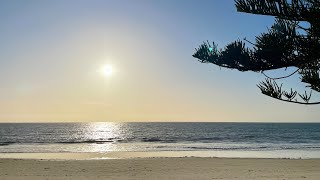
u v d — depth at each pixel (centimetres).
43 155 3662
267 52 699
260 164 2664
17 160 2852
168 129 14175
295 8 667
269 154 3794
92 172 2230
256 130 12962
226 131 11838
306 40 682
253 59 718
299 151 4228
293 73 716
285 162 2792
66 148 4822
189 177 2031
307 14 661
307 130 13188
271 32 704
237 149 4550
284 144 5641
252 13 700
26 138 7619
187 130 12850
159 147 4953
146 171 2280
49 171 2259
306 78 705
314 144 5631
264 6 685
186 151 4200
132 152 4038
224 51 741
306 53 687
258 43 706
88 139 7250
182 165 2584
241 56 724
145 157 3269
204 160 2897
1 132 10631
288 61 705
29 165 2552
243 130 12888
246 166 2547
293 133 10400
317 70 703
